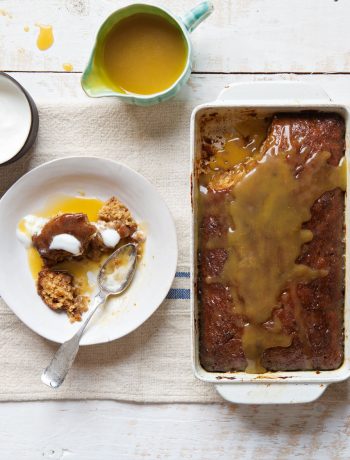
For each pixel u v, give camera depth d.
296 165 0.65
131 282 0.73
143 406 0.75
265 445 0.74
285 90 0.67
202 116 0.68
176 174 0.73
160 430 0.75
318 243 0.65
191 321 0.66
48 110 0.73
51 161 0.71
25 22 0.74
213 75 0.73
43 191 0.73
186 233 0.74
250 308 0.65
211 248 0.66
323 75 0.73
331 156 0.66
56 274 0.73
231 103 0.66
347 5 0.72
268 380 0.66
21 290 0.73
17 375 0.74
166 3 0.72
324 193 0.66
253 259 0.65
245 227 0.65
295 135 0.66
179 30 0.68
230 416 0.74
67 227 0.71
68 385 0.74
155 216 0.72
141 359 0.74
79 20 0.73
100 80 0.69
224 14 0.73
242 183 0.65
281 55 0.73
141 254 0.73
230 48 0.73
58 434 0.75
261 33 0.73
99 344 0.74
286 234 0.65
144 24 0.68
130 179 0.71
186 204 0.73
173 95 0.70
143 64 0.69
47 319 0.73
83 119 0.73
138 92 0.70
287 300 0.65
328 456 0.74
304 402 0.67
